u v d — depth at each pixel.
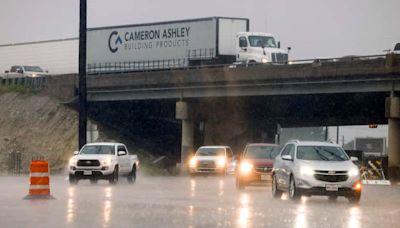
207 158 144.50
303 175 72.00
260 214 56.88
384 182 134.38
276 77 178.38
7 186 95.69
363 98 183.62
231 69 187.88
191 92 199.12
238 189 95.19
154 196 77.75
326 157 75.62
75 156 104.06
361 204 72.44
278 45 191.00
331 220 53.28
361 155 195.75
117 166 104.56
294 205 67.50
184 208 61.69
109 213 55.94
